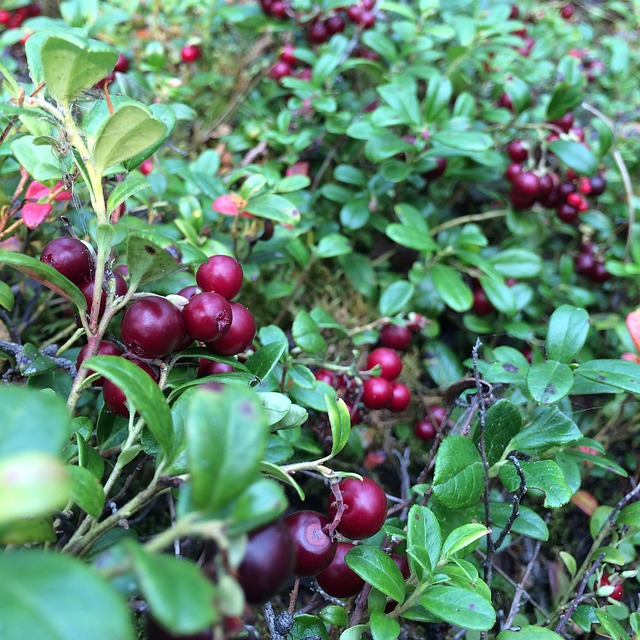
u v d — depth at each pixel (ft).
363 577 0.31
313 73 0.69
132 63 0.78
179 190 0.58
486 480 0.35
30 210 0.39
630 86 0.98
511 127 0.73
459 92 0.80
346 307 0.65
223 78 0.81
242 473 0.20
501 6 0.83
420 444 0.57
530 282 0.70
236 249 0.55
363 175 0.68
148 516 0.47
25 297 0.52
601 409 0.56
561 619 0.39
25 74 0.64
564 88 0.66
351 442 0.49
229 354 0.35
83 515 0.34
